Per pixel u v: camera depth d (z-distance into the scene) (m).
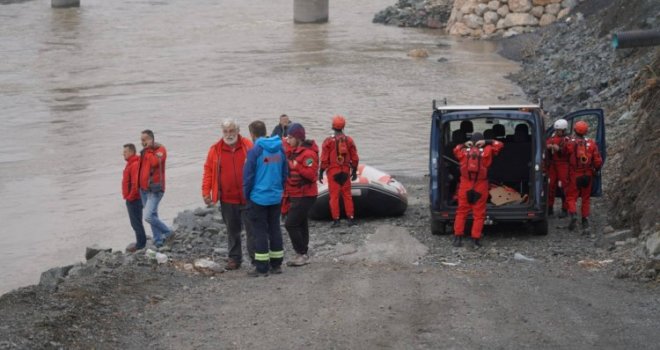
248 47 47.69
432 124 13.53
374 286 10.54
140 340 8.71
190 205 19.12
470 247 13.20
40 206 19.45
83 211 19.03
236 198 11.70
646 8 33.38
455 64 40.88
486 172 12.95
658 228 11.98
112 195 20.38
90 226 17.83
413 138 25.84
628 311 9.36
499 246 13.26
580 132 13.86
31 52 45.94
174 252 13.18
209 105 31.92
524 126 14.17
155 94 34.31
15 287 14.12
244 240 14.16
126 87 35.97
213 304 9.92
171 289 10.64
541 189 13.22
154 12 64.50
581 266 11.70
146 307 9.80
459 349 8.25
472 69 39.22
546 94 31.45
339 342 8.51
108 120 29.55
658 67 19.83
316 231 14.76
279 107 31.25
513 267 11.76
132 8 66.81
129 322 9.24
